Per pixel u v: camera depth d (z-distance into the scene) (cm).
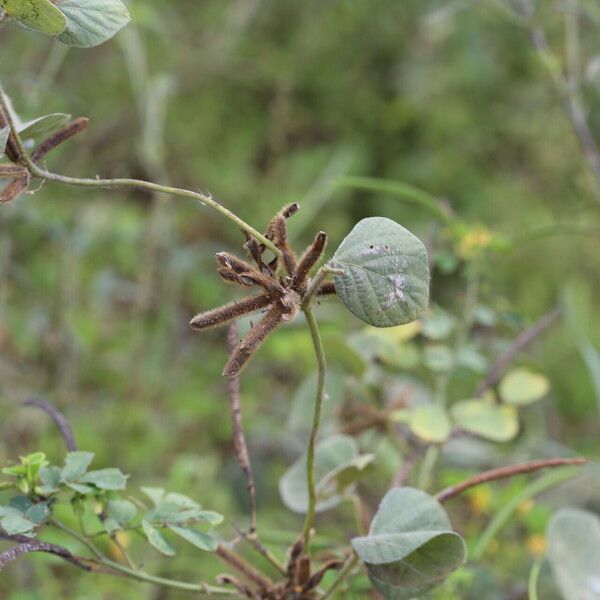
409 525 53
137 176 132
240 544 79
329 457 62
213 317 48
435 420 66
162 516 54
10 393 94
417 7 158
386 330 72
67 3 49
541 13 91
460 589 68
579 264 139
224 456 100
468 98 155
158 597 75
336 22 159
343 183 79
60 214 107
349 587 60
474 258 77
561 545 62
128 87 139
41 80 100
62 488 53
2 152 48
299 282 49
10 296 104
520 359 75
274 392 110
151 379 101
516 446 95
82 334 101
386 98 157
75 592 75
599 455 109
